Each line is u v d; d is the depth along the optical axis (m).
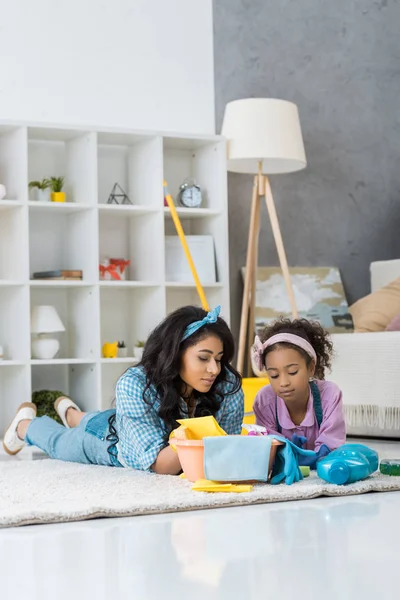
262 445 2.43
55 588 1.48
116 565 1.63
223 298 4.77
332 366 3.96
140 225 4.77
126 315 4.86
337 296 5.20
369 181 5.46
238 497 2.25
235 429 2.88
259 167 4.78
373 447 3.65
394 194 5.52
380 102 5.51
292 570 1.56
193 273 4.45
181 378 2.72
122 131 4.55
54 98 4.76
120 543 1.82
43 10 4.75
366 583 1.46
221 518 2.08
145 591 1.45
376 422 3.86
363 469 2.49
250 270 4.73
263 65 5.21
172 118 5.01
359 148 5.44
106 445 2.96
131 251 4.88
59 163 4.74
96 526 2.01
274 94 5.23
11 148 4.45
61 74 4.78
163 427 2.72
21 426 3.56
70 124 4.43
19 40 4.70
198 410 2.78
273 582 1.48
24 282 4.30
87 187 4.51
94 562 1.66
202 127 5.07
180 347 2.68
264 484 2.48
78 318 4.62
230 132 4.75
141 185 4.77
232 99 5.13
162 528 1.97
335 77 5.39
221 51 5.12
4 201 4.28
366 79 5.47
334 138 5.38
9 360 4.27
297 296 5.10
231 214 5.12
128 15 4.93
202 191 4.95
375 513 2.11
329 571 1.54
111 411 3.10
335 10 5.40
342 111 5.40
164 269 4.60
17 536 1.92
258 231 4.87
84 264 4.55
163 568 1.60
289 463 2.48
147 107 4.95
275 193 5.23
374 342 3.85
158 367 2.67
